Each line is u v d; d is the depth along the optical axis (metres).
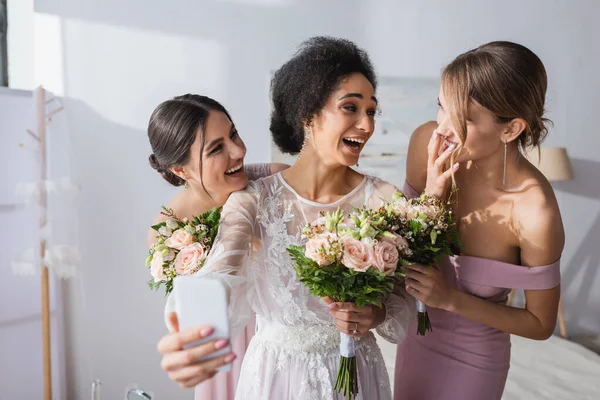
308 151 1.35
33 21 3.36
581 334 3.80
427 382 1.65
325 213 1.33
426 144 1.74
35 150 2.91
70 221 3.01
